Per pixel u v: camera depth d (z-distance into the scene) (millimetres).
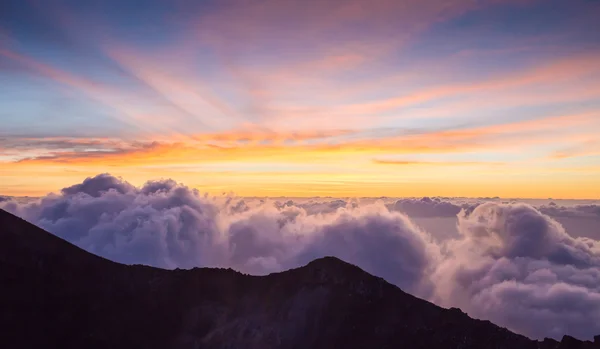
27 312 62594
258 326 68562
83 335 63125
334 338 64500
